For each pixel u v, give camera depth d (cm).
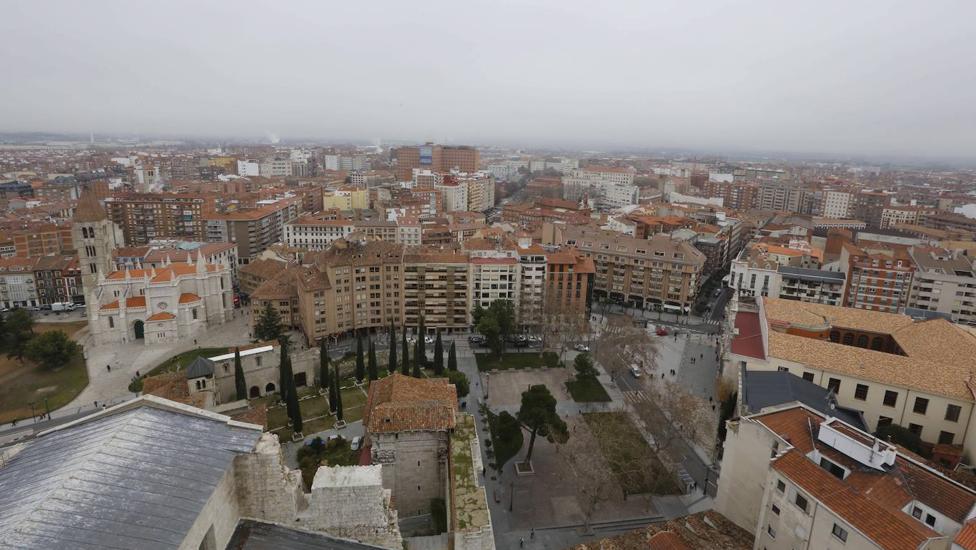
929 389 10031
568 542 9219
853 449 6619
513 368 16575
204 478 3800
